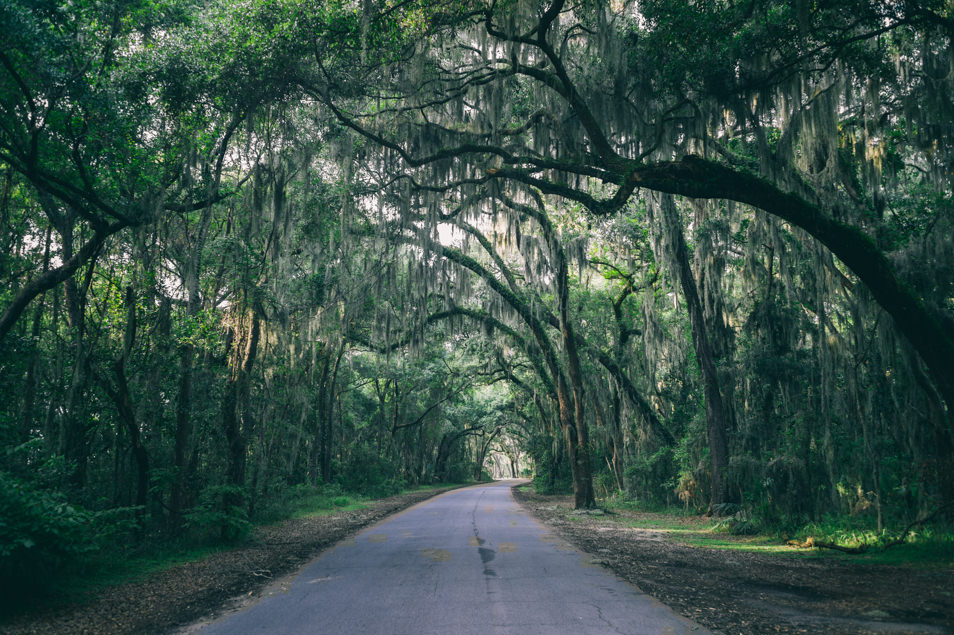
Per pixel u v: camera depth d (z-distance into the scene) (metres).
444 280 22.91
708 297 19.91
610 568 9.19
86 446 14.40
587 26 14.09
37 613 6.79
